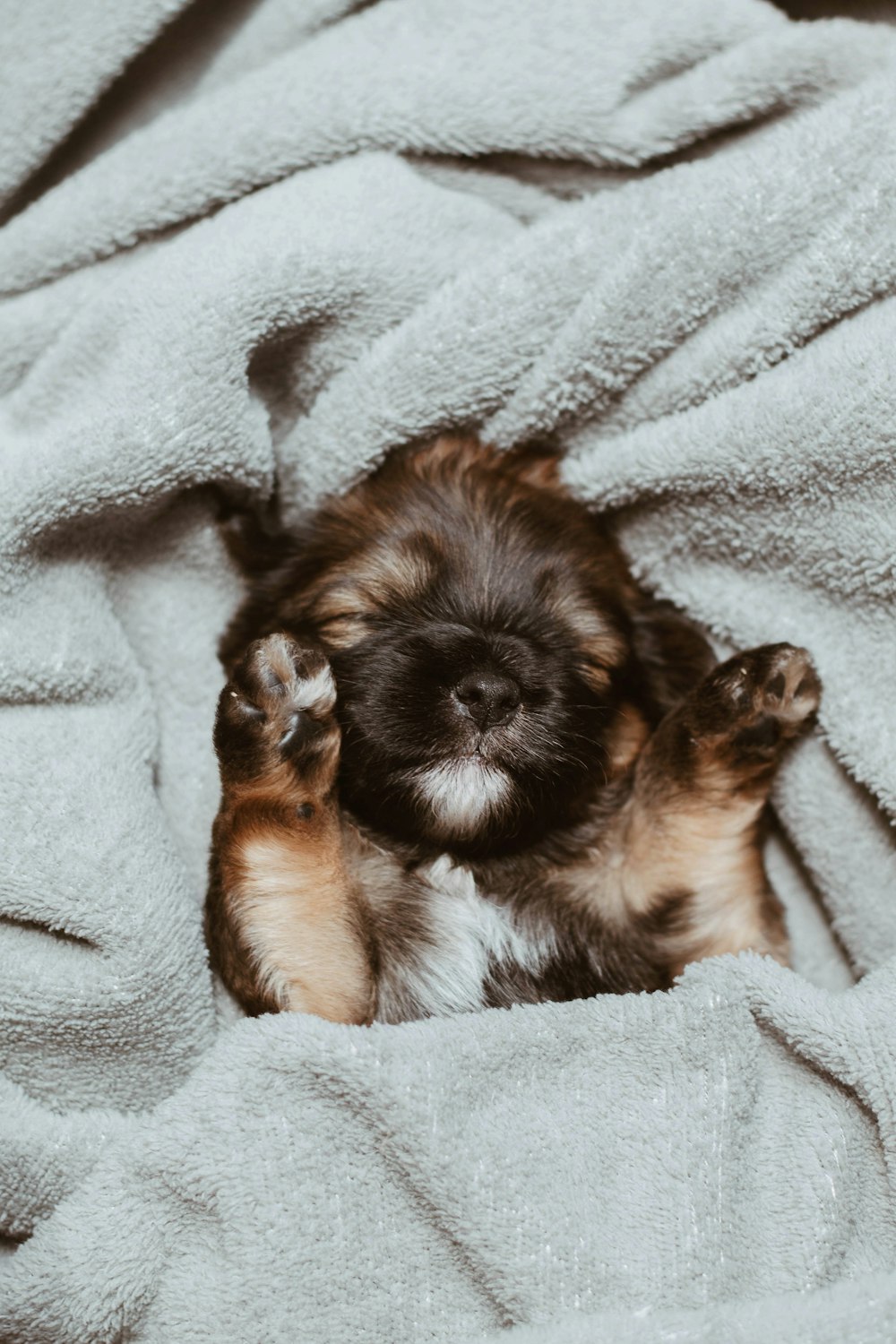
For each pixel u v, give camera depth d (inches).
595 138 16.7
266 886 15.4
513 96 16.6
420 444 16.9
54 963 15.2
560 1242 13.6
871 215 15.6
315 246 16.2
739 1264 13.7
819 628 16.3
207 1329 13.8
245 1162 13.9
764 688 15.5
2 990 15.1
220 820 15.6
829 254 15.7
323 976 15.4
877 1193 14.1
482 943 16.3
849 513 15.8
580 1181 13.8
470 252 16.9
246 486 16.5
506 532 16.3
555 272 16.3
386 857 16.3
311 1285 13.8
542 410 16.5
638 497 16.6
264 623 16.7
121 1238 14.0
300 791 15.2
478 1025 14.2
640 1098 14.1
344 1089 13.9
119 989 15.1
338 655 15.9
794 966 17.2
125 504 15.9
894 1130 13.9
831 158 15.7
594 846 16.7
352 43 16.8
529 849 16.6
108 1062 15.3
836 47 16.4
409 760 15.6
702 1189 13.8
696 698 16.0
